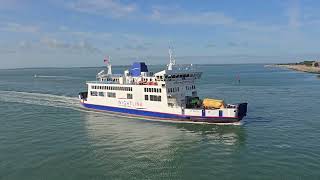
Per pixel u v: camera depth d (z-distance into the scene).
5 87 127.62
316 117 58.81
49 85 137.88
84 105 70.31
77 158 38.00
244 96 92.19
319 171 32.78
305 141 43.28
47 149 41.38
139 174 33.41
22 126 54.59
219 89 113.06
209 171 33.94
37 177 32.53
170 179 32.06
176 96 57.97
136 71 63.19
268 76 198.88
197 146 42.75
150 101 58.38
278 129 50.34
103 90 65.56
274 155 38.03
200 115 53.81
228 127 52.28
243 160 36.84
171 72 56.66
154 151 40.88
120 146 42.97
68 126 54.56
